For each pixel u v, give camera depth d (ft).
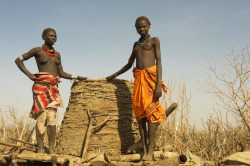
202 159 19.51
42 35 16.97
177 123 22.11
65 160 13.64
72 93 18.16
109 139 16.90
